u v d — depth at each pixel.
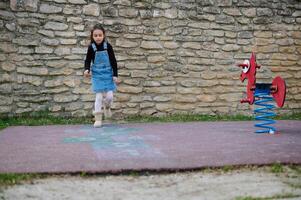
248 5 7.75
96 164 3.30
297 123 6.43
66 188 2.81
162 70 7.39
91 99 7.08
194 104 7.52
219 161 3.42
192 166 3.24
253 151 3.85
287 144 4.27
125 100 7.23
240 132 5.26
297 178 3.05
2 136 4.91
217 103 7.61
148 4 7.33
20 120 6.54
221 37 7.64
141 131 5.38
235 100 7.67
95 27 5.91
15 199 2.59
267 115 5.31
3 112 6.61
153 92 7.36
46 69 6.88
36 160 3.47
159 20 7.38
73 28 7.02
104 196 2.66
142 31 7.31
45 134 5.09
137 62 7.29
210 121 6.78
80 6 7.05
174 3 7.44
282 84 4.89
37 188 2.80
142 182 2.96
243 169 3.26
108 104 6.07
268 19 7.84
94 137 4.82
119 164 3.30
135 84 7.27
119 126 5.98
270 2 7.84
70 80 7.00
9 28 6.66
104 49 5.89
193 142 4.41
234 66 7.70
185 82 7.48
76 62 7.04
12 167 3.23
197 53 7.54
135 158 3.53
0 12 6.59
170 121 6.77
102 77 5.91
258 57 7.80
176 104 7.45
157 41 7.38
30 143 4.37
